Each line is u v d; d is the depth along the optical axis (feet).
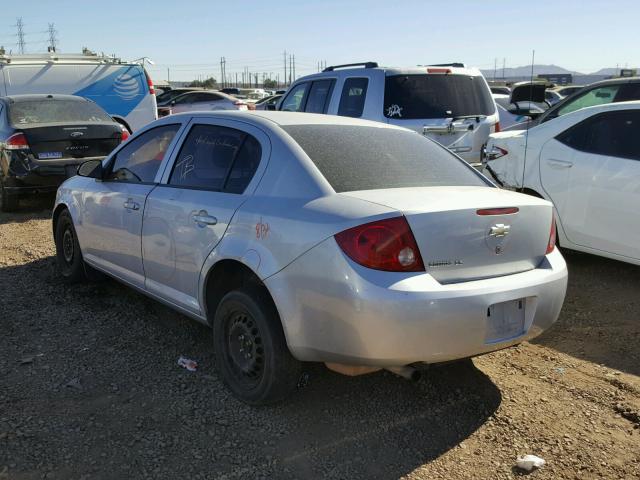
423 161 13.08
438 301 9.79
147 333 15.28
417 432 11.06
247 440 10.71
